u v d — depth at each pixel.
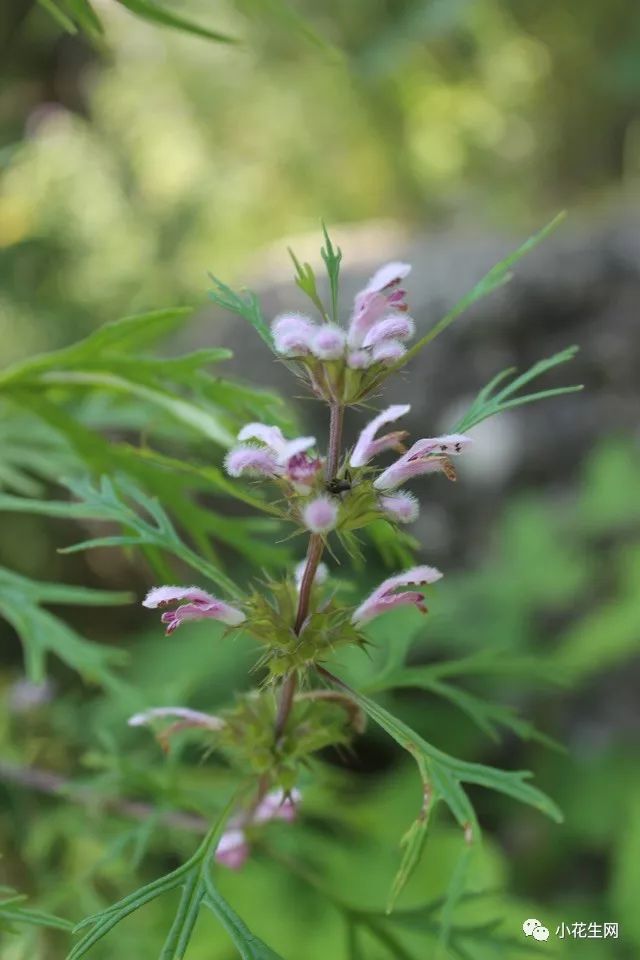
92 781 0.39
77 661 0.38
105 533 0.98
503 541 0.91
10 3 0.52
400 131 1.46
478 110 1.41
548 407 0.97
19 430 0.42
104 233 1.14
